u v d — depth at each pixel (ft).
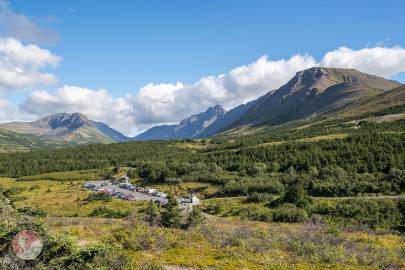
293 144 646.33
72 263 51.31
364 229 160.15
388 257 83.56
